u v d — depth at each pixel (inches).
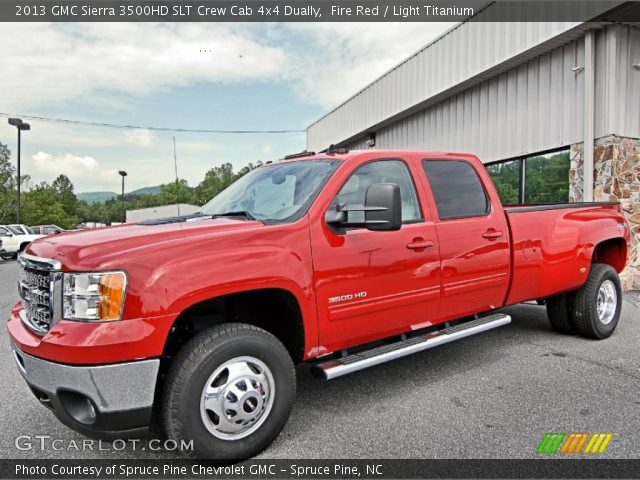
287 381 118.9
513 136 401.1
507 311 268.8
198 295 105.4
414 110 538.3
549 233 187.6
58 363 98.6
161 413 107.9
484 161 436.5
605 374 167.9
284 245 120.2
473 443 120.3
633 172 331.9
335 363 130.0
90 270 99.6
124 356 97.6
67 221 3137.3
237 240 114.6
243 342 111.3
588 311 205.0
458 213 161.8
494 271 168.4
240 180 173.6
